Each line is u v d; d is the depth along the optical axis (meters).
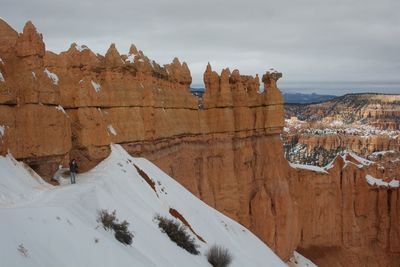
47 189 26.84
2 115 27.17
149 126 45.38
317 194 72.44
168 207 38.00
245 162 61.59
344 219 73.62
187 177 53.91
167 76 52.84
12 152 27.66
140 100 44.56
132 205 31.66
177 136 52.81
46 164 30.17
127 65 43.50
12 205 22.14
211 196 57.47
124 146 42.00
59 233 19.31
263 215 61.06
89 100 36.59
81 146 35.62
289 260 64.56
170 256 27.61
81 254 19.06
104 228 23.81
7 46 29.67
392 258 74.06
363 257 73.38
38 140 29.34
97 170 35.00
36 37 30.20
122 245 23.36
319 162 185.50
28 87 29.11
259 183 63.56
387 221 74.62
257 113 64.44
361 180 75.00
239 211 59.88
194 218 40.97
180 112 54.22
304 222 71.38
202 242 36.41
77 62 39.38
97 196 27.58
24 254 16.23
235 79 62.69
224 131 59.31
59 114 31.09
